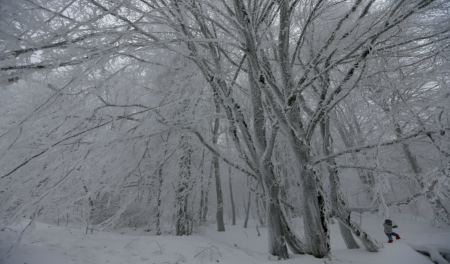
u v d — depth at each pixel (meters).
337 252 5.39
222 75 5.88
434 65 4.78
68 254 4.36
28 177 3.72
